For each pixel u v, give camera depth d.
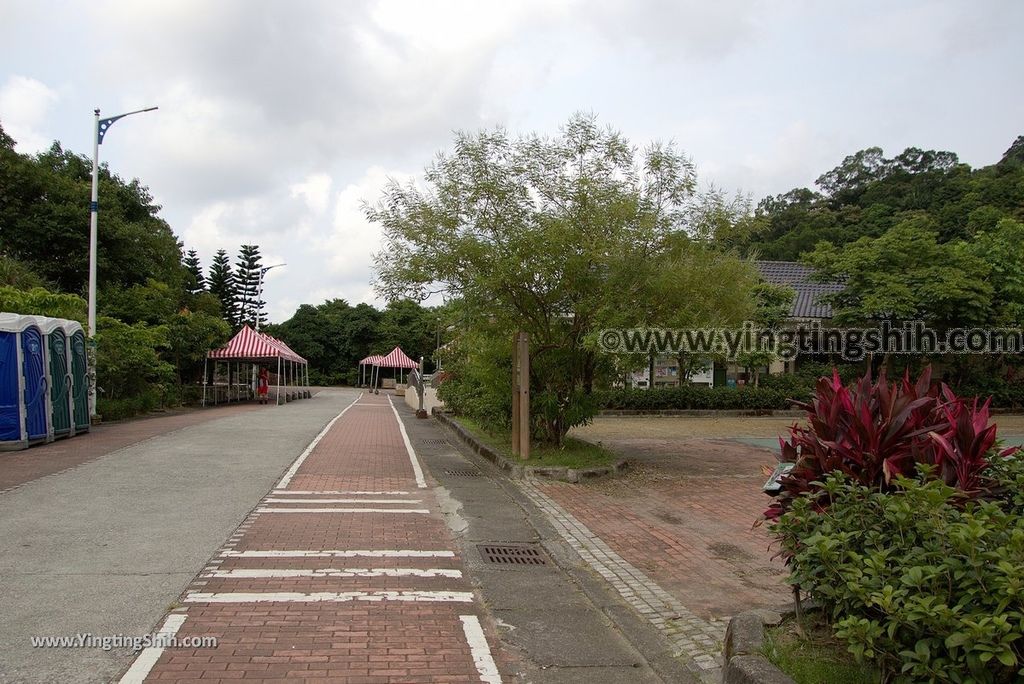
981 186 34.69
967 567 2.67
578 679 3.82
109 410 17.97
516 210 10.34
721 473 10.84
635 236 10.09
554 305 10.92
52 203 23.55
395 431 17.75
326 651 4.00
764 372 27.22
